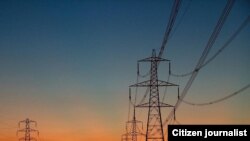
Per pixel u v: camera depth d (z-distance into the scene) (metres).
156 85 52.91
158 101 53.28
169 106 52.84
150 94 53.47
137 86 53.81
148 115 53.91
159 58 52.53
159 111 53.62
